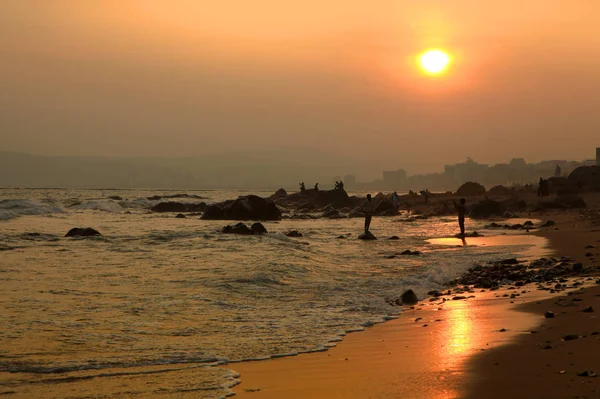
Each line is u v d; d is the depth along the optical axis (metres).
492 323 10.77
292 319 11.97
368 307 13.34
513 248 25.98
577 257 20.45
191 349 9.51
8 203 61.03
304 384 7.59
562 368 7.34
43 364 8.59
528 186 103.06
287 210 77.38
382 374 7.91
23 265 19.67
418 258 23.23
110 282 16.19
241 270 18.50
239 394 7.23
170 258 21.88
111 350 9.40
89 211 66.38
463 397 6.60
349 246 28.83
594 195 69.56
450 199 86.12
